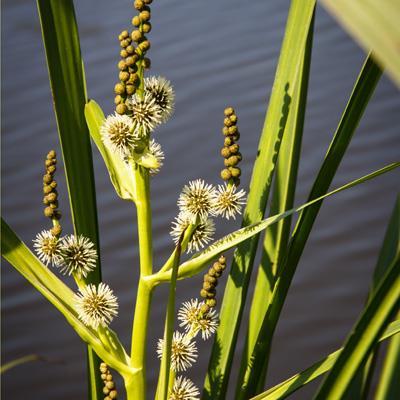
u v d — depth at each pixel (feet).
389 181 11.03
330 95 12.96
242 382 2.98
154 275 2.76
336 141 2.79
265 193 2.90
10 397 8.00
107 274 9.59
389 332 2.65
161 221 10.27
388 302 2.44
